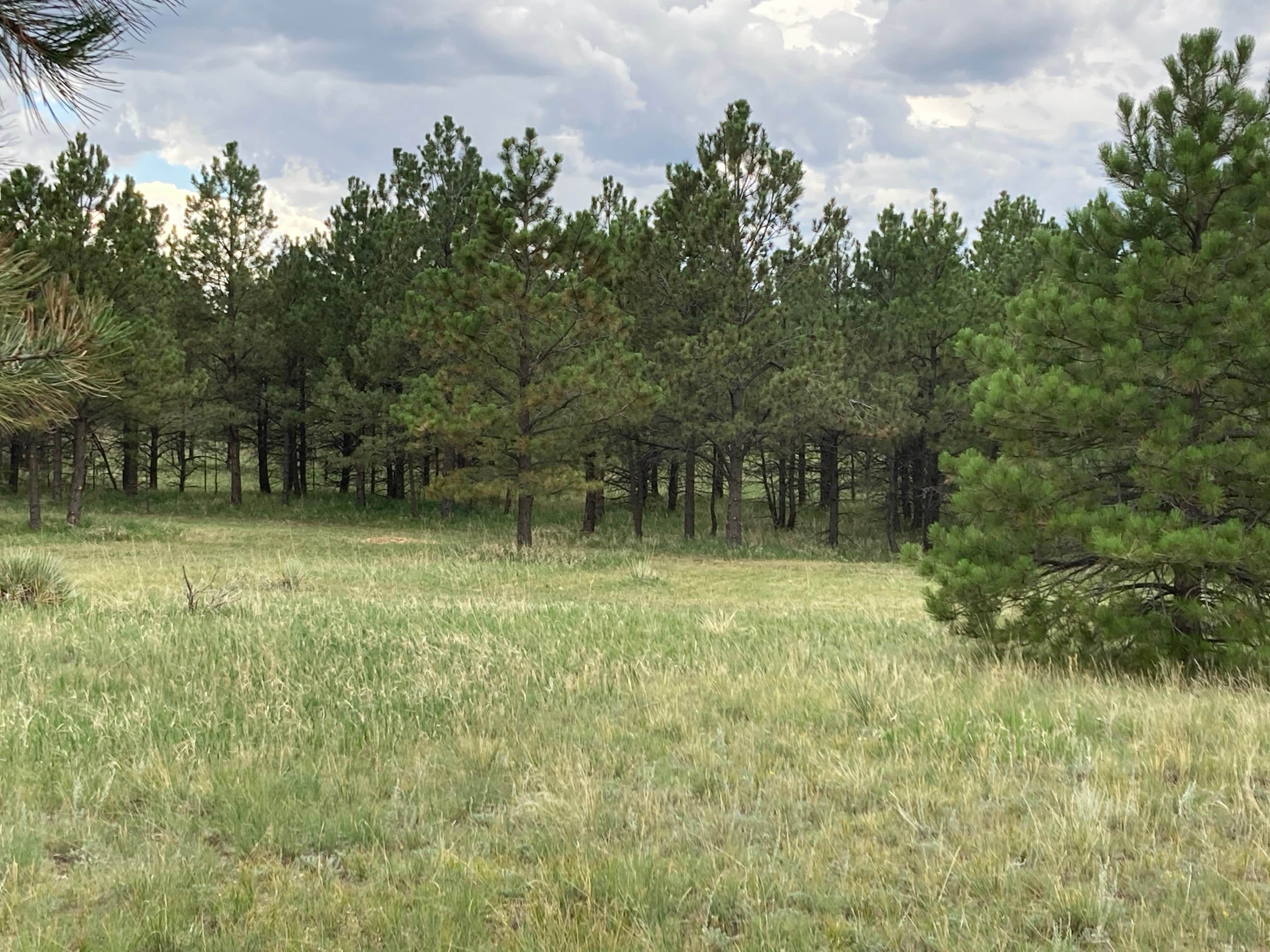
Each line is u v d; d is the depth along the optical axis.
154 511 33.97
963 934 3.29
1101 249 9.58
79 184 25.41
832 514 30.31
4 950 3.13
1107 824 4.28
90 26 2.95
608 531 32.81
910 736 5.90
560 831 4.32
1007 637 9.09
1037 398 8.74
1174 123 9.33
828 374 25.09
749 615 13.45
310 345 35.41
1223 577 8.16
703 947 3.27
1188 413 8.88
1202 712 6.34
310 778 5.09
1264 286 8.66
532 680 7.78
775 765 5.42
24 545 22.09
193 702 6.63
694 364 24.86
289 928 3.38
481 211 21.84
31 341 4.71
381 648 8.89
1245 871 3.78
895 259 29.31
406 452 34.19
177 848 4.14
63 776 5.00
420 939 3.31
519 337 23.47
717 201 25.14
